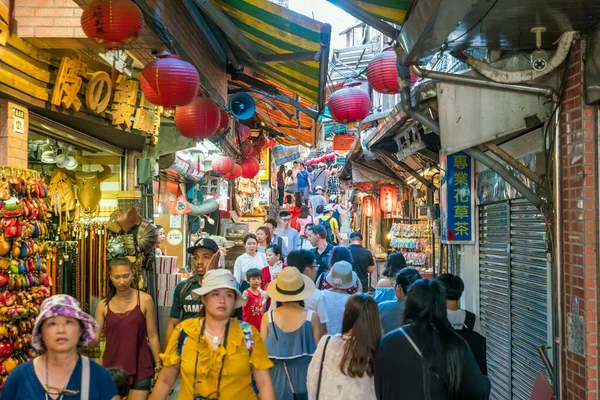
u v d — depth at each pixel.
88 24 4.09
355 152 14.77
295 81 8.55
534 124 4.82
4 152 5.22
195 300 5.42
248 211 19.31
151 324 5.33
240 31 6.48
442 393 3.22
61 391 2.93
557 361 4.74
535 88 4.52
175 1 5.46
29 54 5.58
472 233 7.11
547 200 4.82
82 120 6.70
